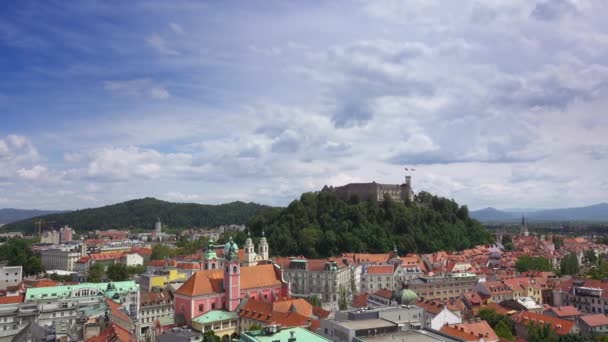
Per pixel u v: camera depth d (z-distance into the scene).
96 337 166.12
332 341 152.62
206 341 197.88
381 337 152.75
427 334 156.25
